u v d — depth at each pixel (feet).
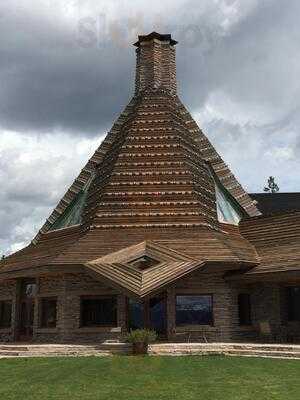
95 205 96.58
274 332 83.15
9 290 98.73
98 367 56.03
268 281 82.99
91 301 85.81
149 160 98.07
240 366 55.72
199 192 96.37
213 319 83.46
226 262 81.41
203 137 114.62
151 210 92.32
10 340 94.79
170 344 72.90
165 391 42.01
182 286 84.33
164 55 119.85
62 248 91.20
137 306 84.48
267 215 98.02
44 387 44.86
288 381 46.26
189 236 87.97
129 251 84.17
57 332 85.81
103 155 113.91
